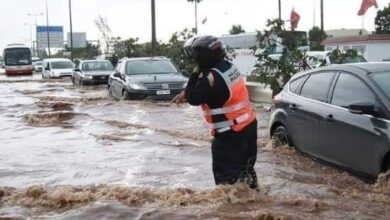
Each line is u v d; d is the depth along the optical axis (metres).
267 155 8.12
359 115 6.51
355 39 36.88
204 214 4.79
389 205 5.44
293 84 8.40
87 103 17.67
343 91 7.04
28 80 38.41
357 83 6.85
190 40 5.10
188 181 6.79
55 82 35.06
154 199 5.39
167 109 15.28
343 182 6.69
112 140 10.12
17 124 12.91
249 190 5.38
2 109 16.80
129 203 5.24
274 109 8.66
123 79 17.91
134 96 17.08
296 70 15.12
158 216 4.75
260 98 16.97
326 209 5.12
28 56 52.69
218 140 5.25
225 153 5.24
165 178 6.99
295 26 15.84
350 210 5.14
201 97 5.02
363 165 6.39
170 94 17.02
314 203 5.23
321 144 7.24
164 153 8.73
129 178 7.04
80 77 28.78
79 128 12.01
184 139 10.20
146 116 13.96
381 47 35.84
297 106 7.88
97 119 13.45
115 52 41.50
